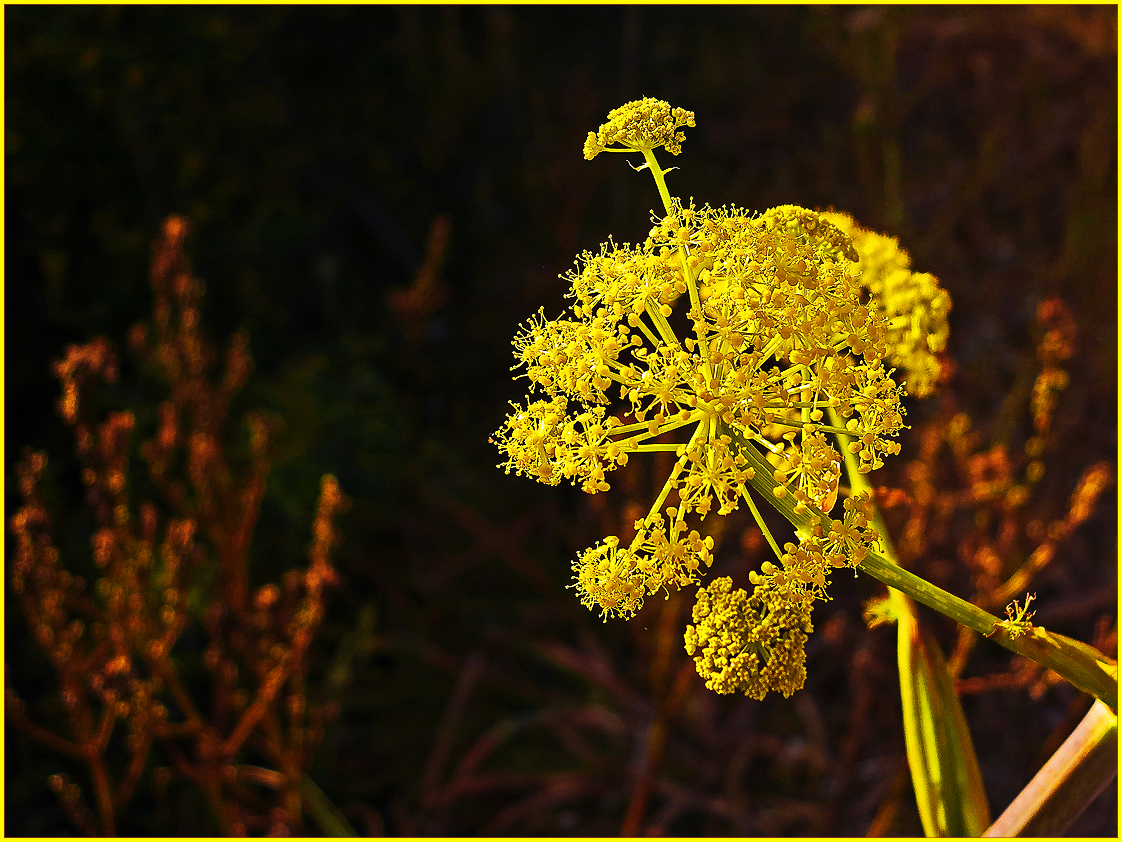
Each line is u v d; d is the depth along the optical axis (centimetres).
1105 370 370
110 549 217
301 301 432
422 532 364
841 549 83
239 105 430
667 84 532
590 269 89
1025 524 306
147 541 225
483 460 399
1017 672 252
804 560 82
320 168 474
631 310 85
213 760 235
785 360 87
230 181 410
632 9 507
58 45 350
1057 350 223
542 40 555
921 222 441
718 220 87
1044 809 93
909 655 110
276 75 477
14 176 343
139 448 319
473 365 431
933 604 84
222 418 274
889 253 109
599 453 84
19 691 296
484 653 337
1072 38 494
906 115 488
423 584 348
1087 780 91
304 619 237
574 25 562
